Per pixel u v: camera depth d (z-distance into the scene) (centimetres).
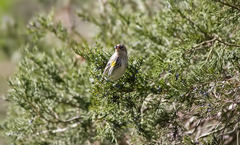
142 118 977
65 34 1367
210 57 978
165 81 962
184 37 1078
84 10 1675
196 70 935
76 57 1359
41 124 1205
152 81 944
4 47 1759
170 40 1143
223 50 936
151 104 934
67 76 1273
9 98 1184
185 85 892
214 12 989
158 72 935
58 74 1255
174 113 923
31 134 1177
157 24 1184
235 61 922
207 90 902
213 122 1128
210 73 903
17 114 1373
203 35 1075
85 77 1188
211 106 884
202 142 907
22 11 1992
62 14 1814
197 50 1053
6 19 1744
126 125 1012
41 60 1273
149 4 1487
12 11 2003
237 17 975
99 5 1521
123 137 1144
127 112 939
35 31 1338
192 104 910
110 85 918
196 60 1063
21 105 1158
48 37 1628
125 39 1362
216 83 889
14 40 1755
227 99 883
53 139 1236
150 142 944
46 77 1249
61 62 1334
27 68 1223
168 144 927
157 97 927
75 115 1272
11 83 1153
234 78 896
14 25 1744
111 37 1416
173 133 932
